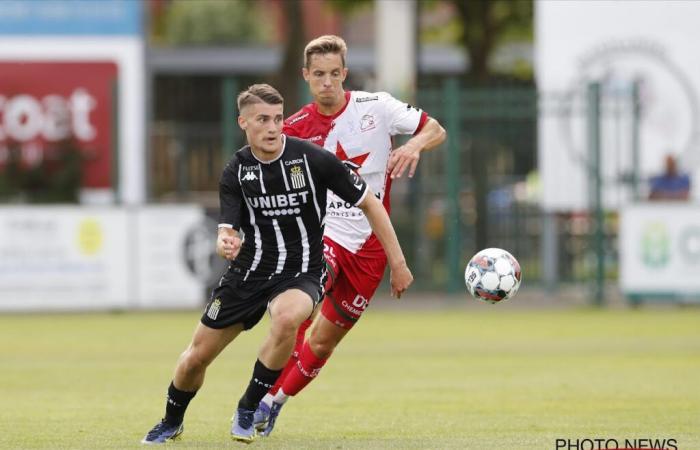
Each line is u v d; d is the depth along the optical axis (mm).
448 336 57281
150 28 149500
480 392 38031
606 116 75750
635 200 71375
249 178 26094
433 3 103938
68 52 79188
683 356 48094
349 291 29953
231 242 25547
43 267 67375
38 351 51406
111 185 79375
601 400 35812
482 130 75188
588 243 73625
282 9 95125
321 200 26516
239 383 40594
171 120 113125
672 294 68438
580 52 75562
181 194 76812
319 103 30438
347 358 48375
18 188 78500
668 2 74875
